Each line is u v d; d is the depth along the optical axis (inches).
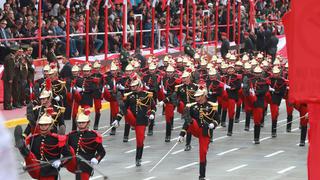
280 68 2992.1
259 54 3597.4
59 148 1583.4
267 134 2923.2
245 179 2032.5
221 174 2110.0
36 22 3636.8
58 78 2861.7
